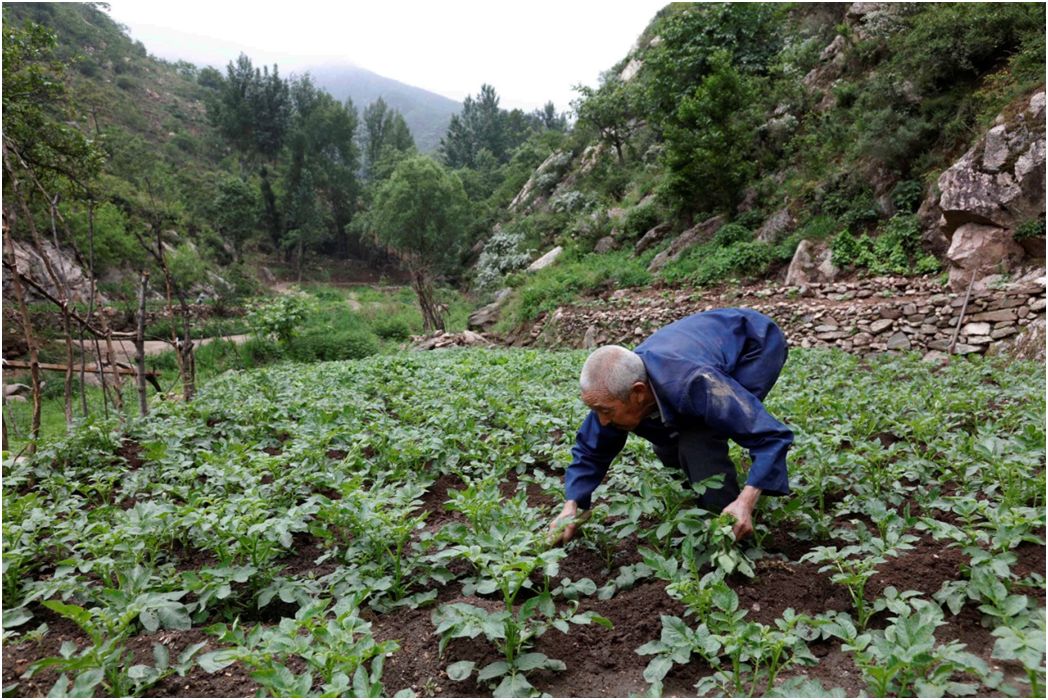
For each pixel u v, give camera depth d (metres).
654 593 2.83
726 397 2.81
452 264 41.41
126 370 7.90
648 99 25.70
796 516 3.41
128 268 30.98
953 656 2.04
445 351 16.91
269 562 3.29
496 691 2.29
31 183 6.56
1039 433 4.33
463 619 2.33
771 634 2.24
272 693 2.36
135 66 96.56
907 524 2.99
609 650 2.56
